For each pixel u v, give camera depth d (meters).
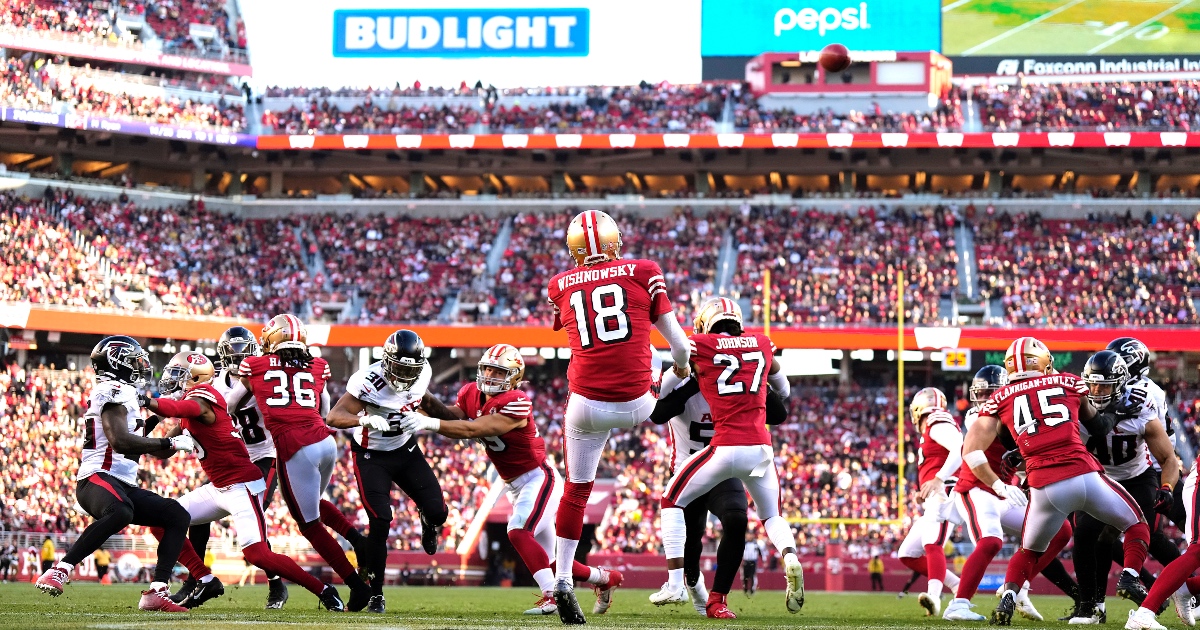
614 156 39.44
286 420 9.62
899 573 26.70
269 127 39.59
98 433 9.31
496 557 29.70
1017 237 36.69
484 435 7.96
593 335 7.92
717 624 8.51
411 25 41.88
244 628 6.79
